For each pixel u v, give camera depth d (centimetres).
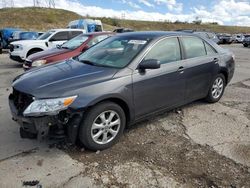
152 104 424
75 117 339
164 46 446
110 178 310
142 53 411
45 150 369
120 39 467
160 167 334
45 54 800
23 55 1134
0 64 1220
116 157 356
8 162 338
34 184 296
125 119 396
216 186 300
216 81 570
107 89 357
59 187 293
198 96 527
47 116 325
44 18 5250
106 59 427
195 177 315
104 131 369
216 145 393
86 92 343
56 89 337
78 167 330
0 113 511
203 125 464
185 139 411
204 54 530
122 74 380
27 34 1800
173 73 446
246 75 949
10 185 294
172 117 496
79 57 476
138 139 408
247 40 2906
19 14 5181
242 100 612
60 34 1223
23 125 342
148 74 407
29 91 340
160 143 396
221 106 564
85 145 359
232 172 326
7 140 398
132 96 388
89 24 2148
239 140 410
